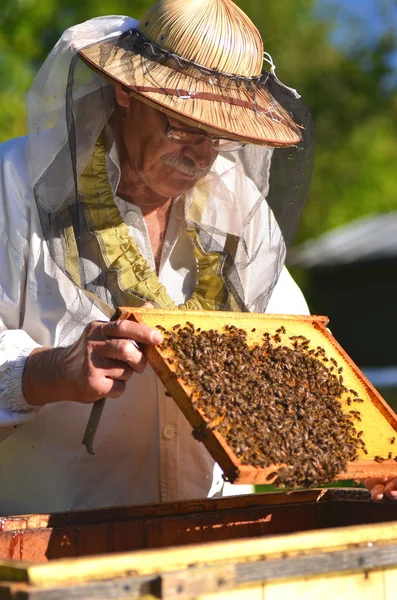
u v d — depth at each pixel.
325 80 31.61
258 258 4.14
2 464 3.86
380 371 25.91
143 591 2.21
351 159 32.41
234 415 3.01
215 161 4.02
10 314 3.79
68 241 3.67
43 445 3.82
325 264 27.23
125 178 3.88
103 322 3.22
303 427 3.17
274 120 3.76
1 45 15.67
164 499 3.94
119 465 3.87
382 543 2.72
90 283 3.67
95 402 3.25
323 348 3.69
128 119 3.73
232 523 3.47
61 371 3.28
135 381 3.82
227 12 3.71
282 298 4.48
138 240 3.87
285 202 4.22
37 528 3.10
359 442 3.27
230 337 3.44
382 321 27.02
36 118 3.77
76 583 2.15
